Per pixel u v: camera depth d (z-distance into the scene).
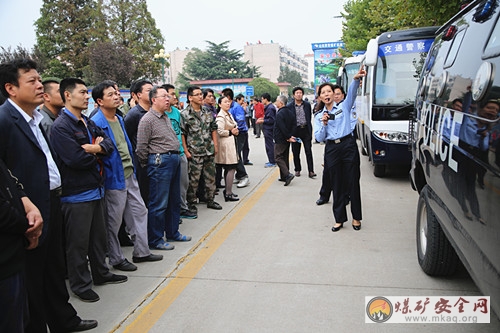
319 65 38.31
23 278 2.20
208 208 6.54
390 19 14.02
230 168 6.89
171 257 4.56
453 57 3.15
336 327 3.08
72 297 3.73
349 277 3.89
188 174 5.99
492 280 2.03
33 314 2.82
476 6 3.00
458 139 2.58
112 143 3.85
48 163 2.95
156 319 3.31
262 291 3.68
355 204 5.18
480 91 2.25
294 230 5.33
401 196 6.88
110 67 31.02
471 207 2.31
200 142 5.98
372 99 7.70
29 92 2.67
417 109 4.39
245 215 6.09
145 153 4.58
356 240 4.87
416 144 4.22
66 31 34.91
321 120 5.14
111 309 3.49
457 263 3.62
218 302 3.53
